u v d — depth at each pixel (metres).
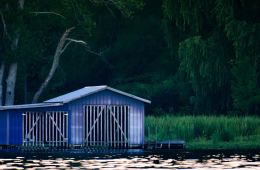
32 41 166.75
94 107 120.69
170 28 170.00
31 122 124.31
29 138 121.19
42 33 176.50
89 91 122.00
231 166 85.06
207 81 167.50
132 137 121.88
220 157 98.81
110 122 121.56
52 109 120.69
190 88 183.88
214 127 132.75
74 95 123.06
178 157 99.56
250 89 156.38
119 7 165.00
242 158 96.69
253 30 153.75
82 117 120.50
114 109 121.31
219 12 155.62
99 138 123.88
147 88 190.12
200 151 112.50
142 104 122.75
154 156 102.06
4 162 92.69
